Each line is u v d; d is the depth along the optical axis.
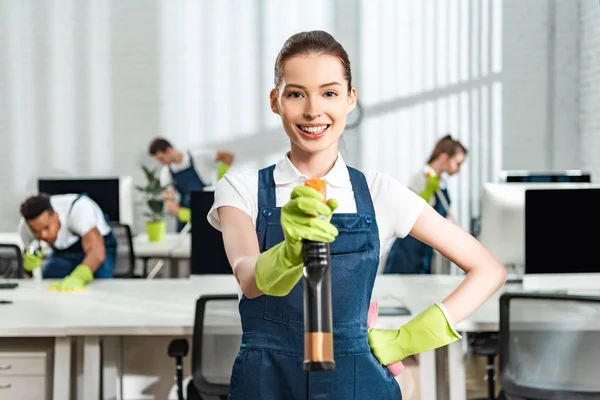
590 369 2.77
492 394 3.26
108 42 7.59
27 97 7.58
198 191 3.62
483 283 1.41
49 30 7.56
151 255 5.62
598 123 7.21
